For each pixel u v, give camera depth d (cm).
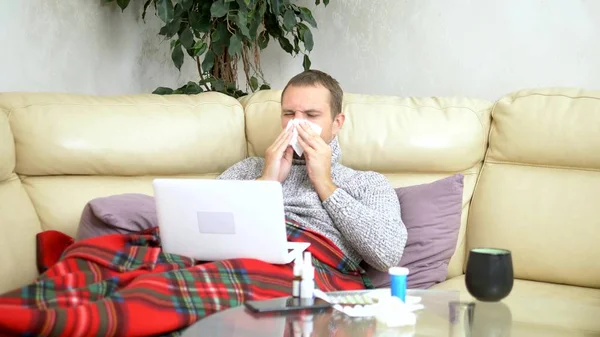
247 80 313
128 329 142
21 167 216
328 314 139
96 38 291
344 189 217
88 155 220
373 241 197
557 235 219
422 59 303
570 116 224
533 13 279
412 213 219
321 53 326
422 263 214
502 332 128
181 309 152
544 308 143
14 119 214
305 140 210
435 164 237
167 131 232
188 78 336
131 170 229
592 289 214
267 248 175
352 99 249
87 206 203
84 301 149
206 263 178
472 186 239
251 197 170
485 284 141
